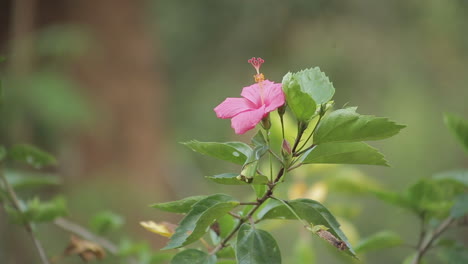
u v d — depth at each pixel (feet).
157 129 29.84
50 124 22.36
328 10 32.01
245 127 5.63
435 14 31.94
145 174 28.37
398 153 31.42
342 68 31.48
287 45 32.32
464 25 31.94
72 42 24.31
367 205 25.76
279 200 5.93
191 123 32.65
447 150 31.83
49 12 26.86
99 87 27.71
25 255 14.97
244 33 32.99
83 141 26.14
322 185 10.64
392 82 31.76
